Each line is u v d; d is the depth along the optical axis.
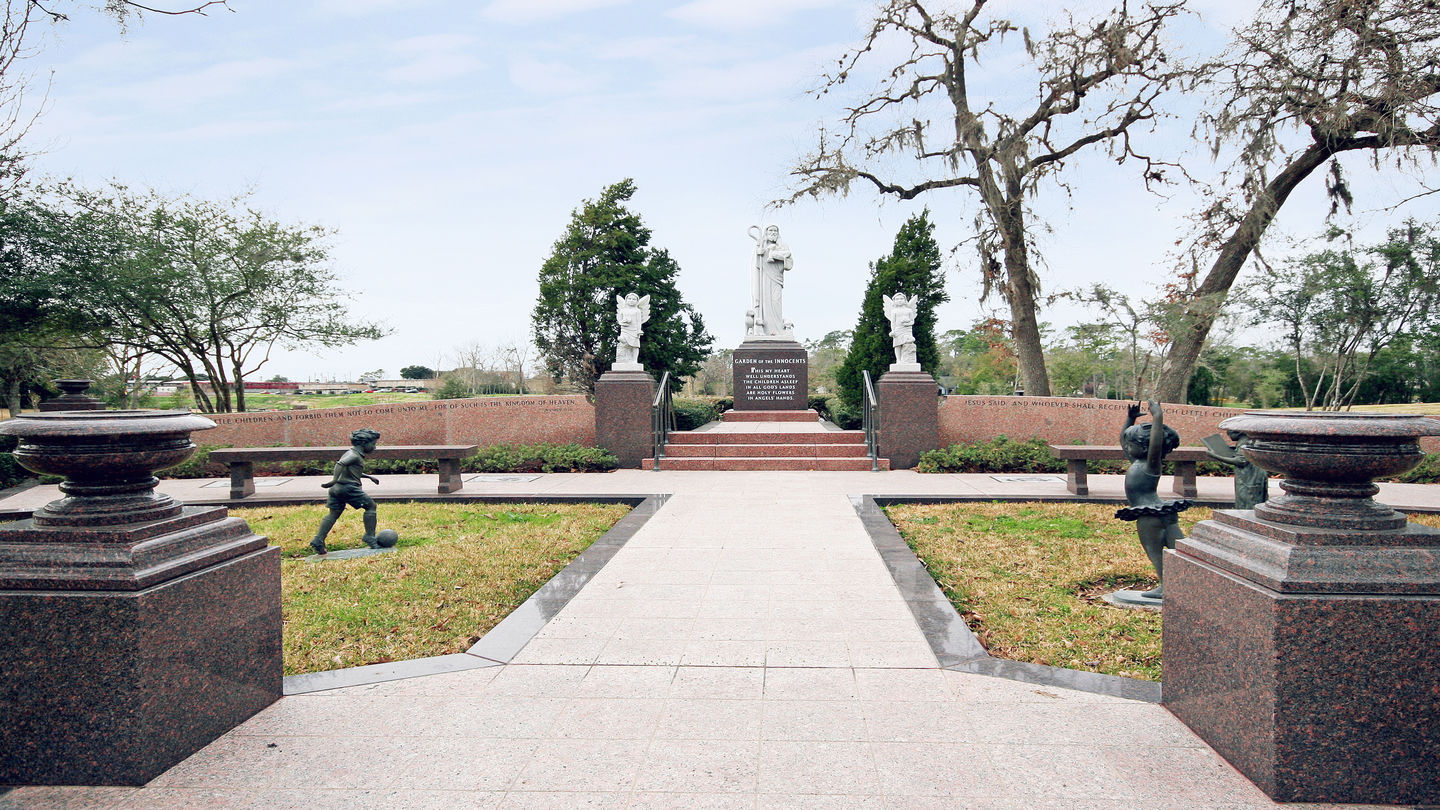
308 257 19.09
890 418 13.86
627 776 2.97
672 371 30.95
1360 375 18.67
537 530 8.20
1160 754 3.12
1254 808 2.73
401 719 3.51
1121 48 15.95
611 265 28.94
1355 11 13.68
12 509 10.24
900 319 14.66
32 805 2.79
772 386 18.84
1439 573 2.73
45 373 21.69
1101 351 33.16
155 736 2.97
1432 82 13.60
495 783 2.93
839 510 9.20
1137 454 5.48
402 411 14.94
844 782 2.91
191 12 5.55
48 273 15.29
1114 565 6.41
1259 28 15.34
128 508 3.14
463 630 4.92
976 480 12.22
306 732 3.38
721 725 3.42
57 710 2.92
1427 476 12.24
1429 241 16.70
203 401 19.11
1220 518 3.38
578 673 4.06
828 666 4.14
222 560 3.38
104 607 2.87
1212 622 3.17
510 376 40.44
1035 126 18.16
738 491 10.95
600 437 14.01
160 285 16.78
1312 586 2.72
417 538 7.85
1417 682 2.69
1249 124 15.61
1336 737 2.72
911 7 18.38
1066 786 2.88
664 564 6.48
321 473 14.03
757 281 19.53
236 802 2.81
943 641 4.51
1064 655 4.39
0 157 11.67
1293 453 2.93
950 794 2.82
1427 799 2.71
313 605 5.47
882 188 19.53
